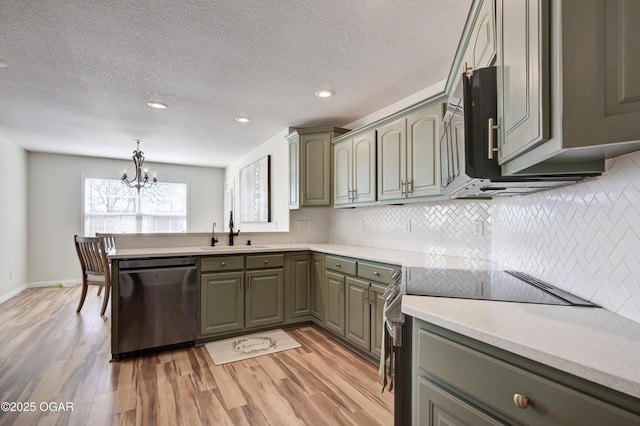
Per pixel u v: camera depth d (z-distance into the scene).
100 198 5.95
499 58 1.08
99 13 1.78
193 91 2.88
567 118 0.70
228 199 6.79
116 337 2.56
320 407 1.95
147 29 1.94
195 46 2.13
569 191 1.29
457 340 0.96
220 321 2.97
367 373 2.38
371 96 2.99
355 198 3.17
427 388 1.05
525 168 0.95
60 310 3.95
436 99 2.29
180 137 4.52
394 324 1.24
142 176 5.76
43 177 5.46
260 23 1.88
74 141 4.71
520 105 0.90
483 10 1.30
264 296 3.18
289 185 3.89
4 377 2.28
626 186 0.96
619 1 0.66
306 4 1.72
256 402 2.00
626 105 0.66
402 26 1.92
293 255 3.34
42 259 5.42
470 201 2.42
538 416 0.75
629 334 0.84
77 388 2.14
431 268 1.94
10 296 4.60
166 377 2.31
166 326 2.73
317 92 2.90
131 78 2.62
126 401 2.00
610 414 0.64
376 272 2.46
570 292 1.29
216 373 2.37
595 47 0.68
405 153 2.59
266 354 2.70
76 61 2.33
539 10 0.77
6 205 4.50
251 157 5.37
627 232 0.96
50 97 3.02
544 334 0.84
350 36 2.02
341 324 2.88
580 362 0.67
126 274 2.59
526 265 1.72
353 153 3.20
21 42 2.07
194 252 2.85
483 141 1.12
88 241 3.71
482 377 0.87
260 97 3.02
